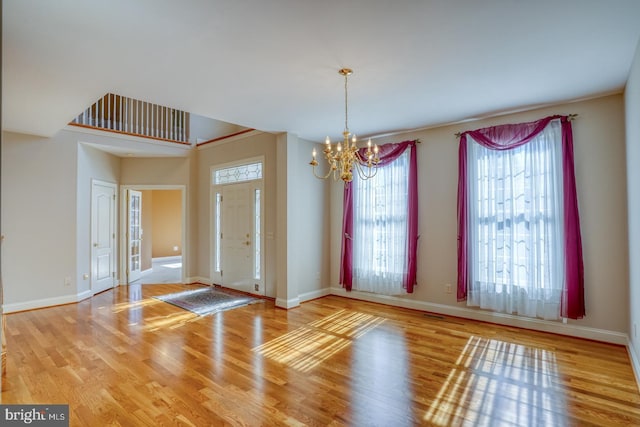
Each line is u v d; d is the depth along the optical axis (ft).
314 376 9.43
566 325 12.37
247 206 19.54
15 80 9.95
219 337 12.41
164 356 10.69
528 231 12.94
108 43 8.01
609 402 8.13
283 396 8.39
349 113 13.53
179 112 23.02
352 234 18.13
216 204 21.58
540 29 7.66
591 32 7.79
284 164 16.56
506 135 13.38
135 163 22.04
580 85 10.84
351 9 6.82
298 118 14.17
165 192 35.37
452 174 15.07
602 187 11.73
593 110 11.94
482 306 13.96
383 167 17.03
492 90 11.21
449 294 15.12
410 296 16.29
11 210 15.66
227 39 7.92
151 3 6.52
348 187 18.19
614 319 11.51
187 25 7.32
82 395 8.40
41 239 16.44
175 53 8.54
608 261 11.61
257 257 19.08
